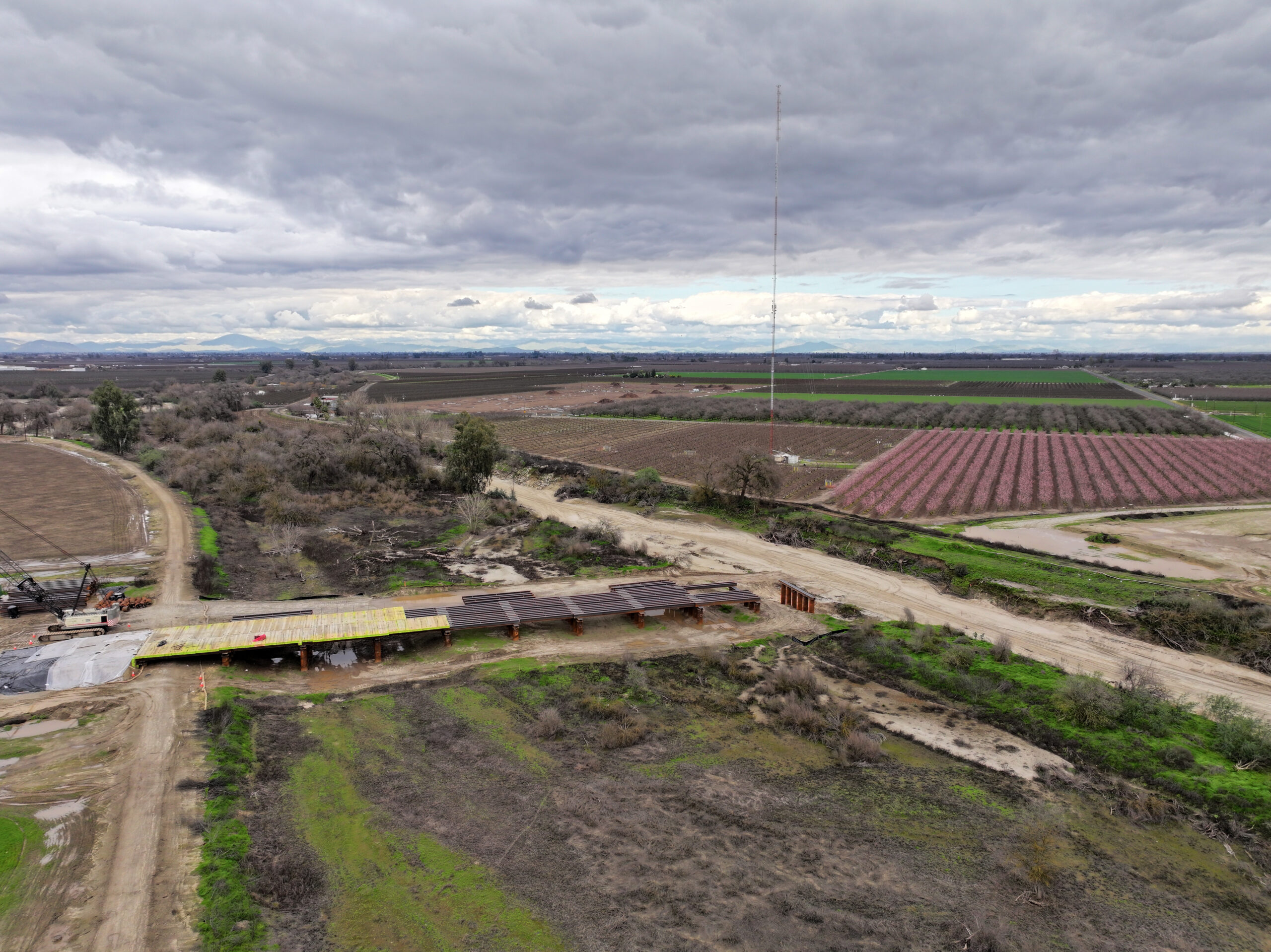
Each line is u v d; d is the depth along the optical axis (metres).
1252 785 30.61
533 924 22.88
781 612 51.62
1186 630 45.81
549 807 29.25
